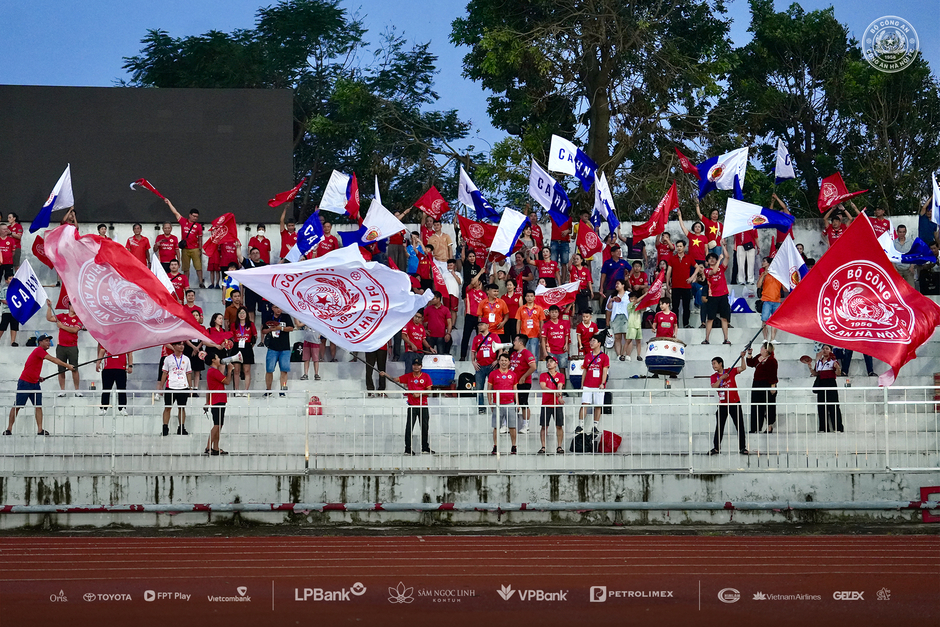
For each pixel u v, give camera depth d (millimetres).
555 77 33812
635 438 16828
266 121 27328
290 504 15516
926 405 16109
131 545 13664
